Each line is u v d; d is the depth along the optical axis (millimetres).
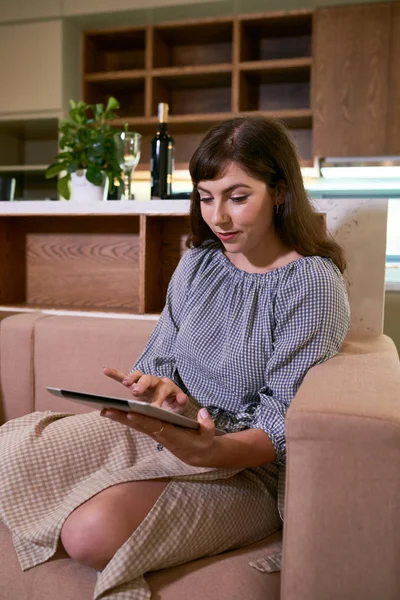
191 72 3613
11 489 984
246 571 919
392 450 747
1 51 3775
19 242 2051
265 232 1115
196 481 981
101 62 4059
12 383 1640
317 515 778
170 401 1033
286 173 1095
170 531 901
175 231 1869
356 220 1551
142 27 3717
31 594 865
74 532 881
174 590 860
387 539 758
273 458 996
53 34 3676
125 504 904
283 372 1058
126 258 1928
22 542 957
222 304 1162
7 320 1659
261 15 3504
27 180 4238
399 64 3283
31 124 3916
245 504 1008
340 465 767
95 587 835
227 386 1134
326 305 1059
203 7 3441
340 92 3377
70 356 1584
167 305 1309
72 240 1987
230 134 1047
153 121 3672
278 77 3717
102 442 1082
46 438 1054
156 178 1853
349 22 3346
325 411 769
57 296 2020
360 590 773
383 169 3436
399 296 2758
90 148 1837
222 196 1059
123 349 1540
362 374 955
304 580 788
